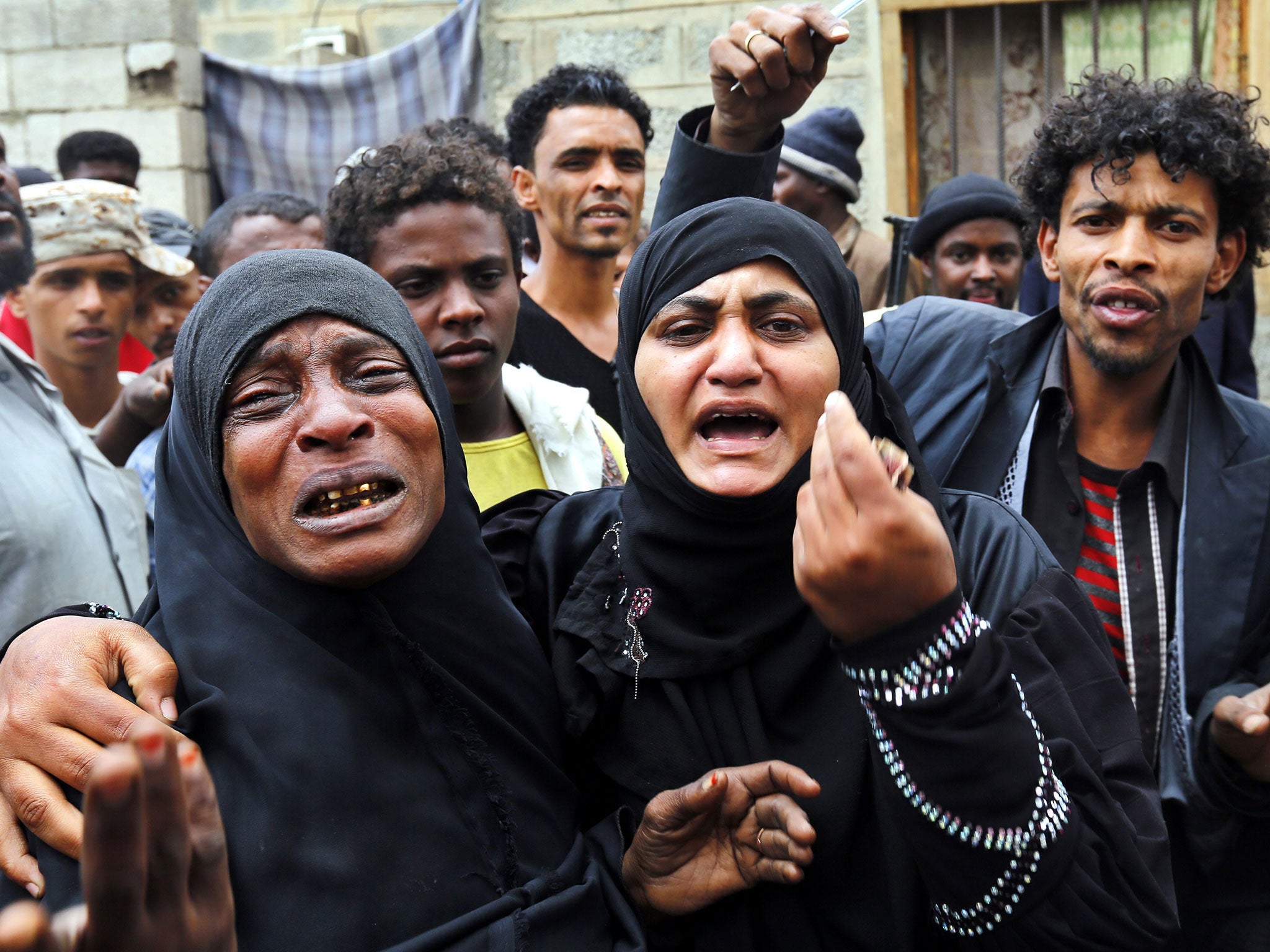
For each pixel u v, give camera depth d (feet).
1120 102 6.70
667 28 17.66
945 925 4.40
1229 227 6.87
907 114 17.47
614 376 10.05
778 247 4.98
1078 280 6.72
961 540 5.27
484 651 4.84
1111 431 6.93
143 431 8.85
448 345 7.21
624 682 5.09
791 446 4.95
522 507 6.08
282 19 21.13
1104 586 6.69
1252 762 5.75
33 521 7.47
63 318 10.03
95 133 16.05
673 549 5.15
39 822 3.97
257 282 4.47
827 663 4.94
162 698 4.23
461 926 4.13
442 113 19.29
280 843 4.07
